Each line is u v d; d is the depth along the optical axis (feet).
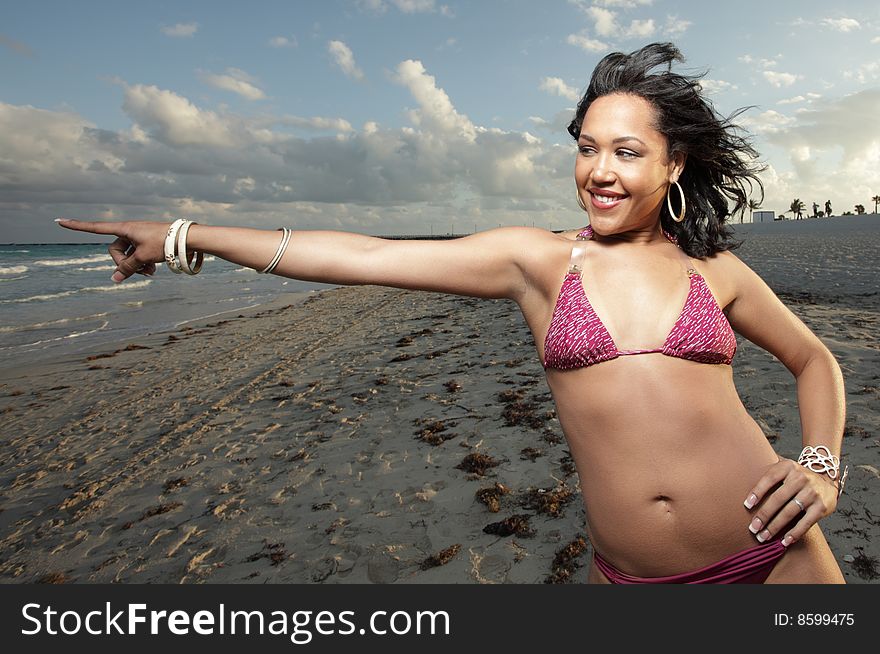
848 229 181.98
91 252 240.73
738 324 6.16
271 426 23.02
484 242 5.76
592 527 5.73
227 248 5.53
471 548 12.76
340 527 14.34
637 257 5.56
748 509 5.30
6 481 20.15
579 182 5.53
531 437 18.49
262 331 48.75
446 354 32.81
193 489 17.79
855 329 29.55
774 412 18.07
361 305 65.36
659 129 5.27
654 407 5.17
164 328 52.01
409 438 19.66
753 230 239.71
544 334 5.76
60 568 14.07
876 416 17.13
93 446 22.98
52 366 37.63
